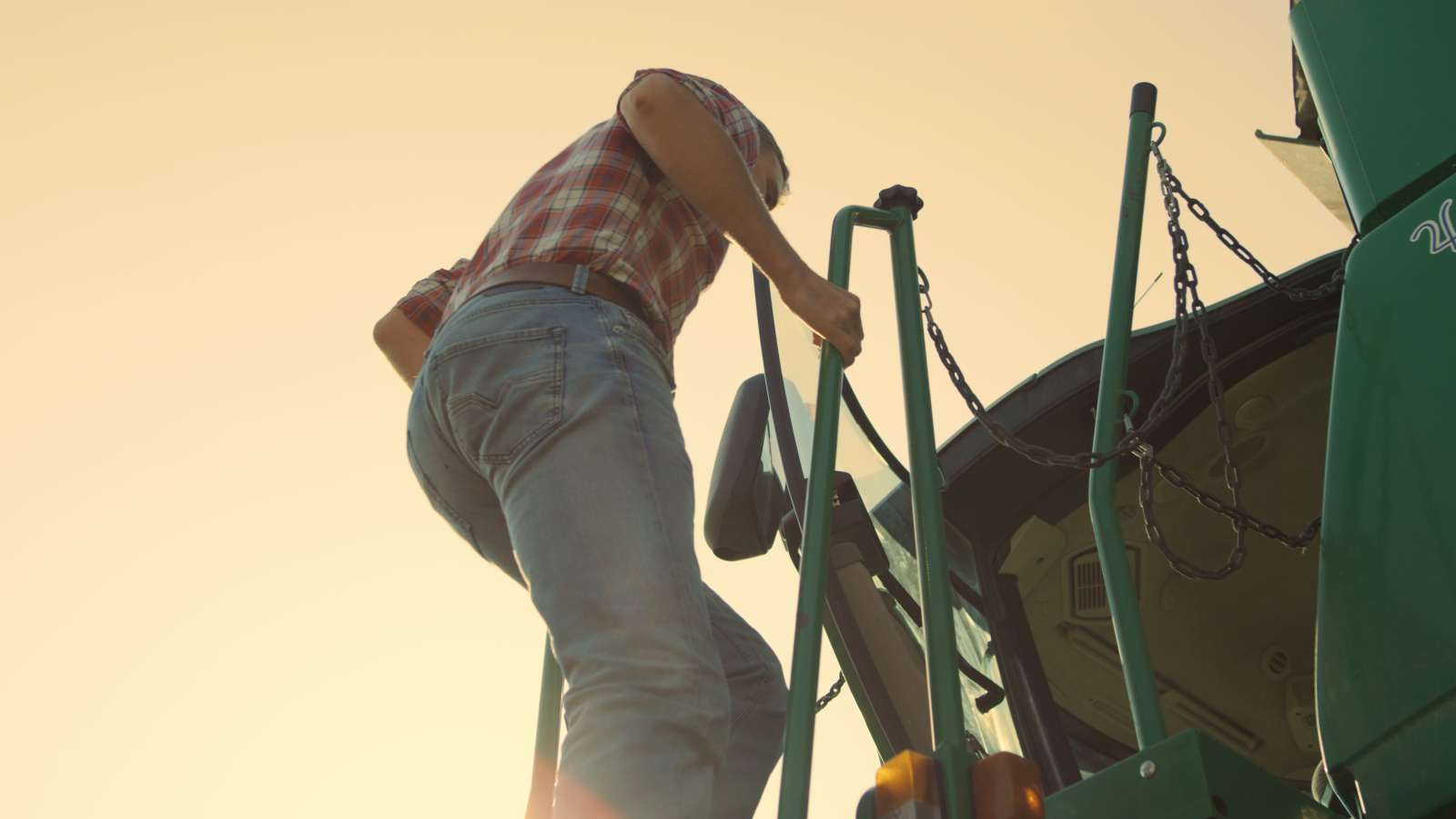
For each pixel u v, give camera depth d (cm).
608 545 161
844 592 275
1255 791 158
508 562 205
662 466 170
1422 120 212
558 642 161
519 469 169
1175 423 355
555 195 195
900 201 235
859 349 191
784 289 188
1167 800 156
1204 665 397
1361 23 231
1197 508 374
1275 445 368
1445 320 191
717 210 186
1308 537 219
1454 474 179
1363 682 184
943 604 166
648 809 146
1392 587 183
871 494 316
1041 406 344
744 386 312
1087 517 354
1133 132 285
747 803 198
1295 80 324
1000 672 338
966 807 139
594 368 173
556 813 150
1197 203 277
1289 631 396
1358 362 205
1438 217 200
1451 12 215
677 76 204
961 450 346
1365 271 211
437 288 257
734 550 295
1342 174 227
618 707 153
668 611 159
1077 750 388
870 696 268
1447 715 170
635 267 190
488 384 175
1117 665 384
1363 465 196
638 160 199
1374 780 180
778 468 312
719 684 161
